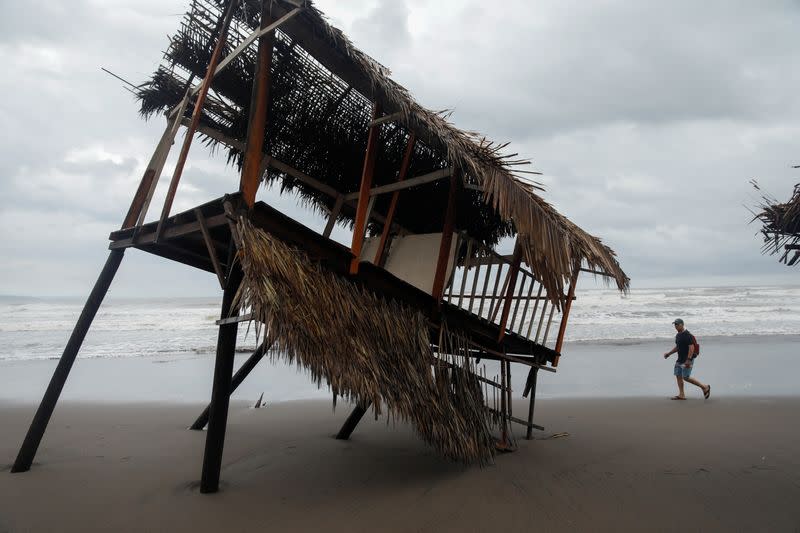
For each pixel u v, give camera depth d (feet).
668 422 25.95
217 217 14.02
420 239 20.53
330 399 32.40
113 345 63.46
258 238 12.96
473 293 19.66
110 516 12.86
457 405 17.31
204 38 16.57
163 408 28.53
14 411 27.20
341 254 15.23
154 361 50.19
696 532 12.34
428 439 15.67
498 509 13.67
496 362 50.21
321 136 20.31
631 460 18.61
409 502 14.08
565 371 45.57
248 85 17.65
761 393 35.24
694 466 17.81
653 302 133.18
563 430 24.12
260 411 27.89
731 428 24.47
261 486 15.17
